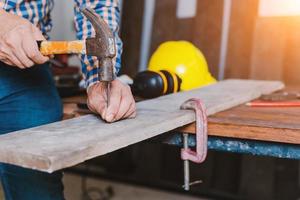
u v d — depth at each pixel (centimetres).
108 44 81
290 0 219
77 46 83
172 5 235
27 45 80
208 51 225
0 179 109
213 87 147
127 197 231
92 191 241
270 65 214
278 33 212
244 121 97
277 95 137
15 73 102
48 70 112
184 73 152
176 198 229
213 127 99
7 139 72
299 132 91
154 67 156
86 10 85
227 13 227
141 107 107
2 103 101
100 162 264
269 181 219
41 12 104
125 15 244
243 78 219
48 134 76
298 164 220
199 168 236
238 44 220
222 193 228
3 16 83
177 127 94
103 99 93
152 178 249
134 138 78
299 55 209
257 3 217
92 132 77
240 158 226
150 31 245
